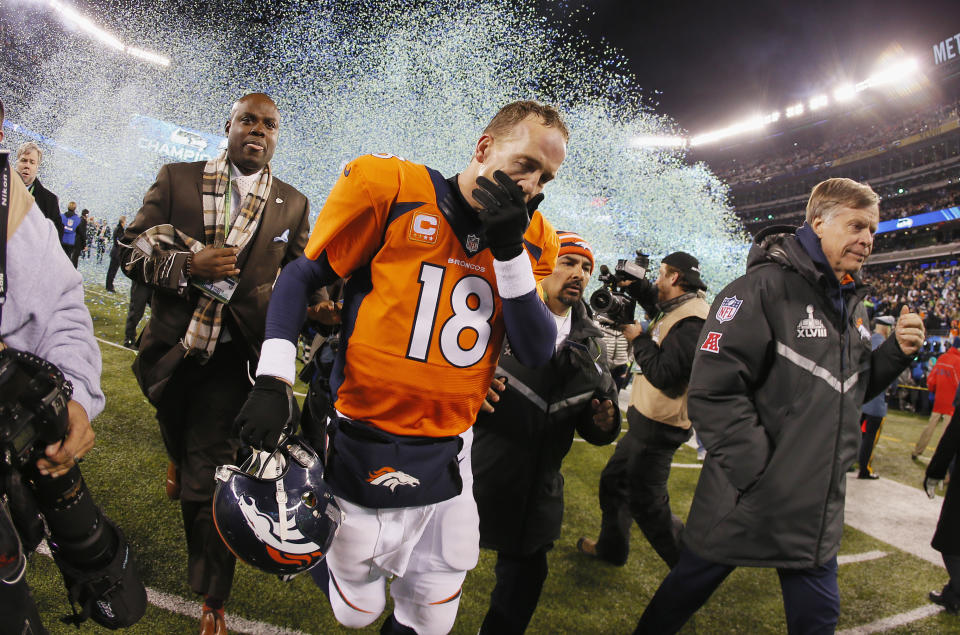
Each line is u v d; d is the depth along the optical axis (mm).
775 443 1800
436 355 1250
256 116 2139
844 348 1848
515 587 1877
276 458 1189
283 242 2236
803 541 1756
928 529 4141
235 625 2070
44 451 956
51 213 3586
